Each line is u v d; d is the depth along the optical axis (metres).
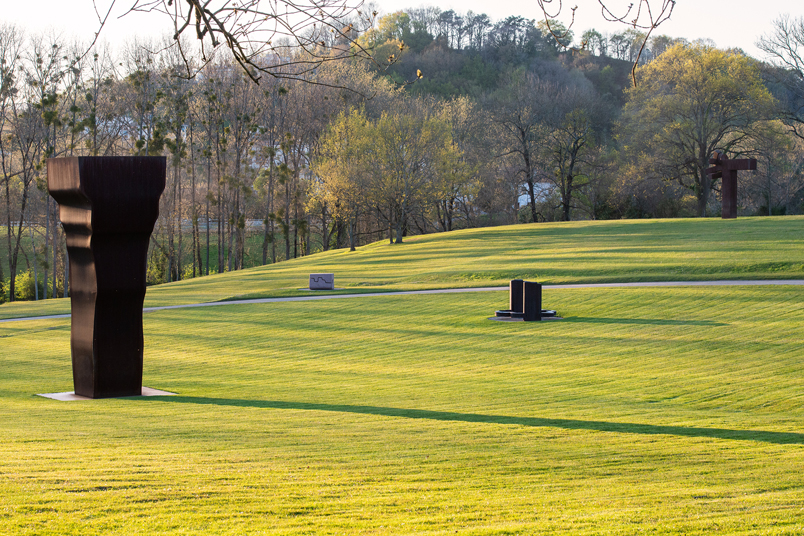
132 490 7.31
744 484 7.80
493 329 25.38
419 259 50.12
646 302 28.31
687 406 13.67
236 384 17.55
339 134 64.31
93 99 62.81
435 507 6.86
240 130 71.81
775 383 15.59
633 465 8.84
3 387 17.52
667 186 71.69
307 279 45.97
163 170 14.80
